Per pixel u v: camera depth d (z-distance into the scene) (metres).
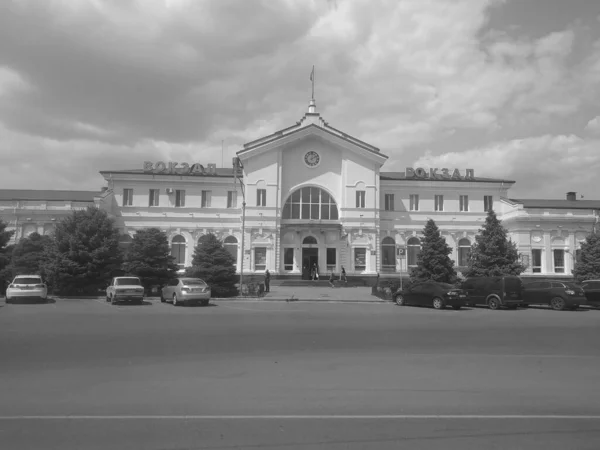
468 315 23.97
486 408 7.59
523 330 17.50
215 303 31.03
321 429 6.49
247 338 14.91
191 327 17.55
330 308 27.88
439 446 5.88
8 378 9.48
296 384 9.12
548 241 49.03
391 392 8.56
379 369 10.54
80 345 13.35
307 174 51.25
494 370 10.52
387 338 15.23
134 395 8.23
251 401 7.91
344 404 7.76
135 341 14.09
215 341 14.24
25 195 52.03
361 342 14.34
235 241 50.41
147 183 50.47
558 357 12.13
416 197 52.62
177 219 50.31
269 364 10.99
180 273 49.44
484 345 13.98
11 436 6.14
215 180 50.94
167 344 13.62
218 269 35.34
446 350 13.08
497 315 24.16
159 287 36.47
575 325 19.34
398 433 6.35
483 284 29.91
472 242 52.12
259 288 36.50
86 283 35.88
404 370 10.45
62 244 36.22
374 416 7.10
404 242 51.62
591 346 13.91
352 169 50.72
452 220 52.12
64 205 47.28
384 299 34.38
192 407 7.52
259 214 49.47
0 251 38.34
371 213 50.25
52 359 11.39
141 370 10.27
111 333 15.76
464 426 6.67
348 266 49.72
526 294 29.97
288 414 7.18
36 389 8.61
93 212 37.84
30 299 32.12
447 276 38.31
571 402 8.00
